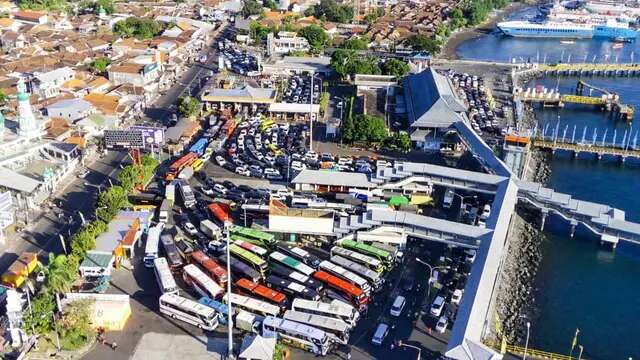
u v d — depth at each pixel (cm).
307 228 16488
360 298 13925
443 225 16000
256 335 12169
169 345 12569
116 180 19975
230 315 12138
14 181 18112
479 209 18525
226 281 14512
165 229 17050
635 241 17238
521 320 14588
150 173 19725
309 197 18738
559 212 18325
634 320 14912
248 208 17525
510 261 16975
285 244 16512
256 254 15512
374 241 16250
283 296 13912
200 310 13075
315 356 12481
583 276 16562
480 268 14025
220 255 15688
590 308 15250
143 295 14250
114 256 15125
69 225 17225
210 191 19188
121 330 12988
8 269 14562
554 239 18288
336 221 16962
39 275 14412
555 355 13050
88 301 12912
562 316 14888
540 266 16925
